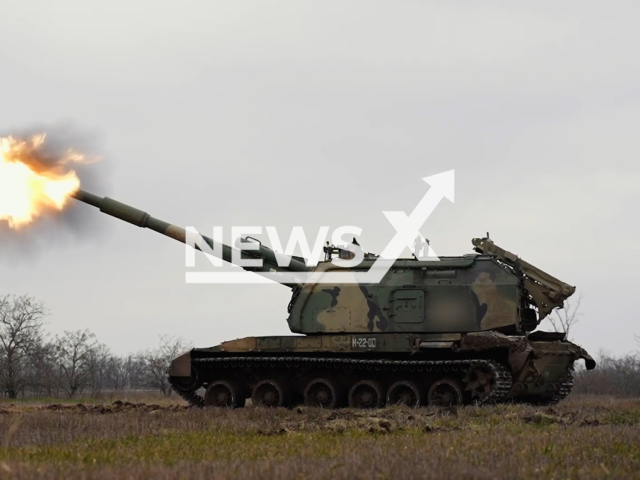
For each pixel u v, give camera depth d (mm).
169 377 32156
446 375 29500
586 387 62969
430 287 30172
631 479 12938
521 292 30312
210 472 12812
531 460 14344
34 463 14023
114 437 18609
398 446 16438
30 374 60875
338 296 30953
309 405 30859
